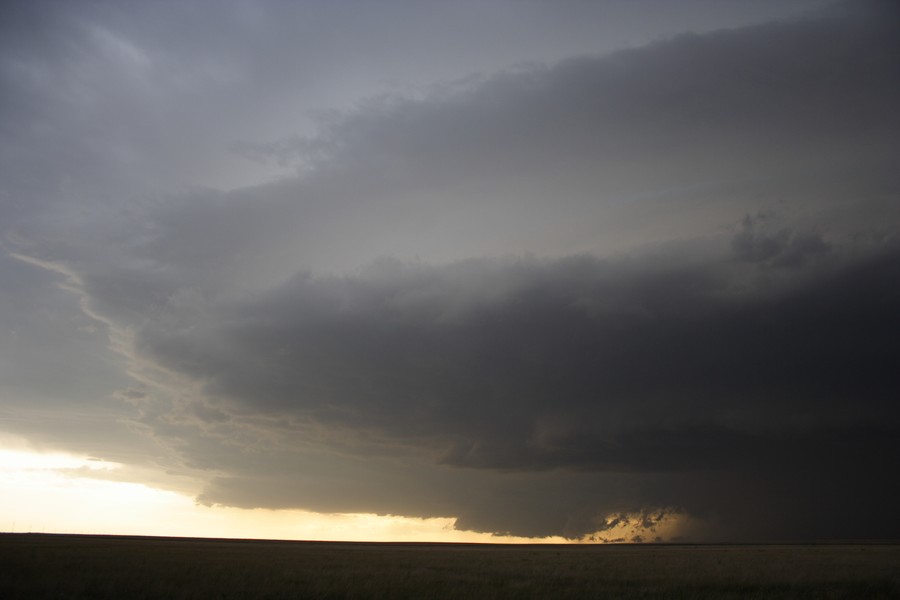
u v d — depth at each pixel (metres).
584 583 32.53
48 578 29.00
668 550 93.75
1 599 23.98
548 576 36.09
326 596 26.16
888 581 33.09
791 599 27.39
